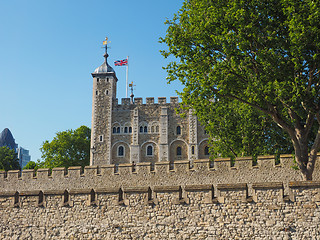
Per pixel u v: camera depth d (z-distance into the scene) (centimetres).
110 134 7194
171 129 7100
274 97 1777
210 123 3481
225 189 1420
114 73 7462
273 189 1366
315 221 1293
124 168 3038
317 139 1720
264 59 1783
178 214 1448
